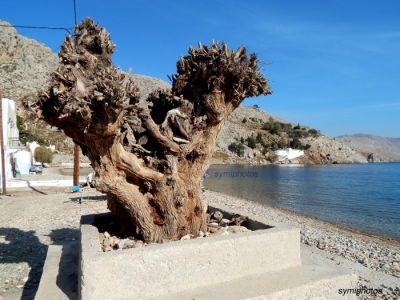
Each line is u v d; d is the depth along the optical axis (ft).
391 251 40.55
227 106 19.36
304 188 132.46
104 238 18.54
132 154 17.61
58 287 15.97
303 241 40.11
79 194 69.00
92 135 15.24
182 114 18.62
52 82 15.02
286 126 559.38
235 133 471.62
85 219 20.79
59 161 220.84
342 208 84.07
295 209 81.56
